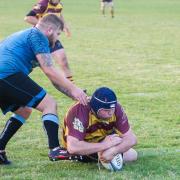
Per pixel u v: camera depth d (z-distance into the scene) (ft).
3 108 56.08
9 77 53.88
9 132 57.52
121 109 54.85
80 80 111.24
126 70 124.16
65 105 88.84
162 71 122.72
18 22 248.52
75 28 228.63
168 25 245.45
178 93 97.66
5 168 56.08
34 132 72.28
